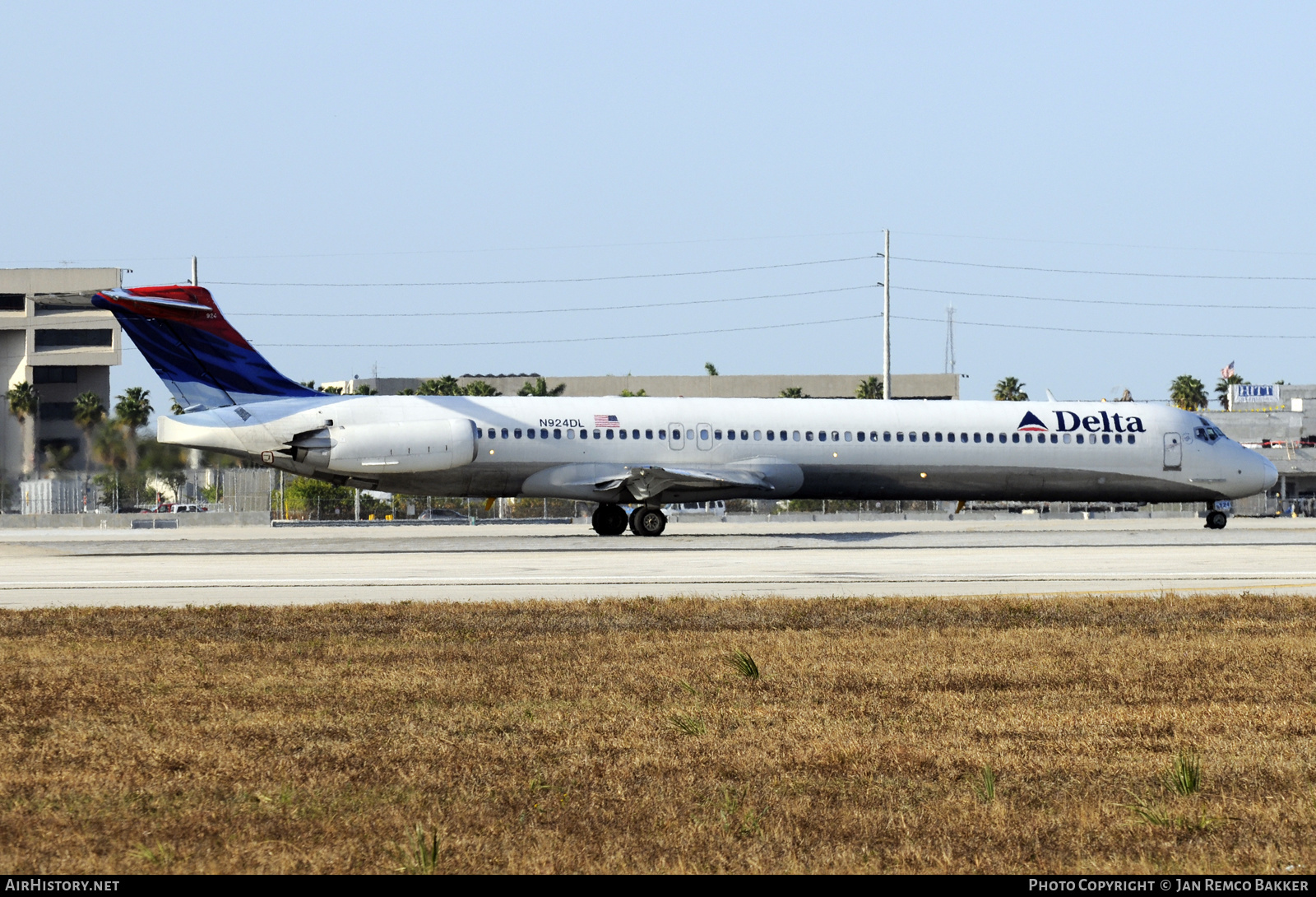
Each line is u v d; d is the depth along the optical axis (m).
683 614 73.56
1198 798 34.66
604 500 151.62
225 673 53.19
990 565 114.38
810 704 47.25
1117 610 75.75
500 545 147.00
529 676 52.75
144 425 191.62
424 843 29.61
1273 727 43.31
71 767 37.34
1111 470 164.00
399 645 61.38
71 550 140.75
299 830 31.39
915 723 44.03
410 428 142.75
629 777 36.72
